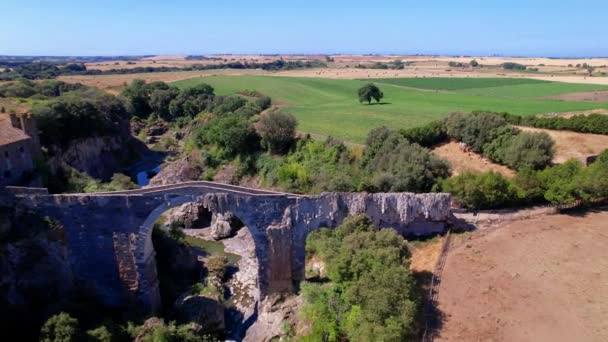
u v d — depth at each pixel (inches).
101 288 1562.5
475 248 1678.2
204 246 2309.3
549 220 1877.5
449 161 2389.3
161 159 4101.9
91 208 1485.0
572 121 2640.3
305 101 5132.9
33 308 1430.9
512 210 1956.2
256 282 1870.1
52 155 2810.0
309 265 1674.5
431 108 4217.5
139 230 1503.4
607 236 1722.4
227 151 3179.1
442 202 1758.1
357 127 3440.0
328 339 1307.8
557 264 1553.9
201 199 1515.7
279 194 1549.0
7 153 2085.4
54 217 1488.7
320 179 2450.8
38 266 1453.0
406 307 1208.8
